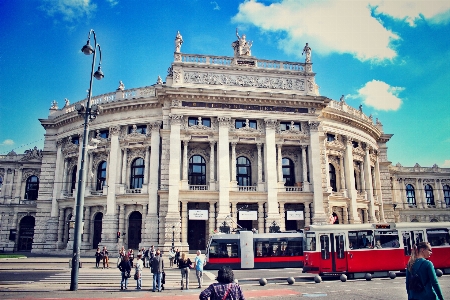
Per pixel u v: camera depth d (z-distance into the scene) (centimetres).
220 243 3425
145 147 4844
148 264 3603
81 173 2264
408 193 7512
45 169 5600
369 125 5956
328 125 5256
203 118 4684
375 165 6425
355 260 2675
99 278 2645
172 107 4547
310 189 4684
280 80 4909
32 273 2923
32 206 6078
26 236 6078
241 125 4769
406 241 2803
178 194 4347
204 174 4741
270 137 4681
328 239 2703
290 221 4734
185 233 4309
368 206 5734
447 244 2844
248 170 4816
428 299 768
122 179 4831
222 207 4359
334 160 5356
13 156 6297
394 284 2306
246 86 4791
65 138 5538
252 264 3400
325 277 2733
